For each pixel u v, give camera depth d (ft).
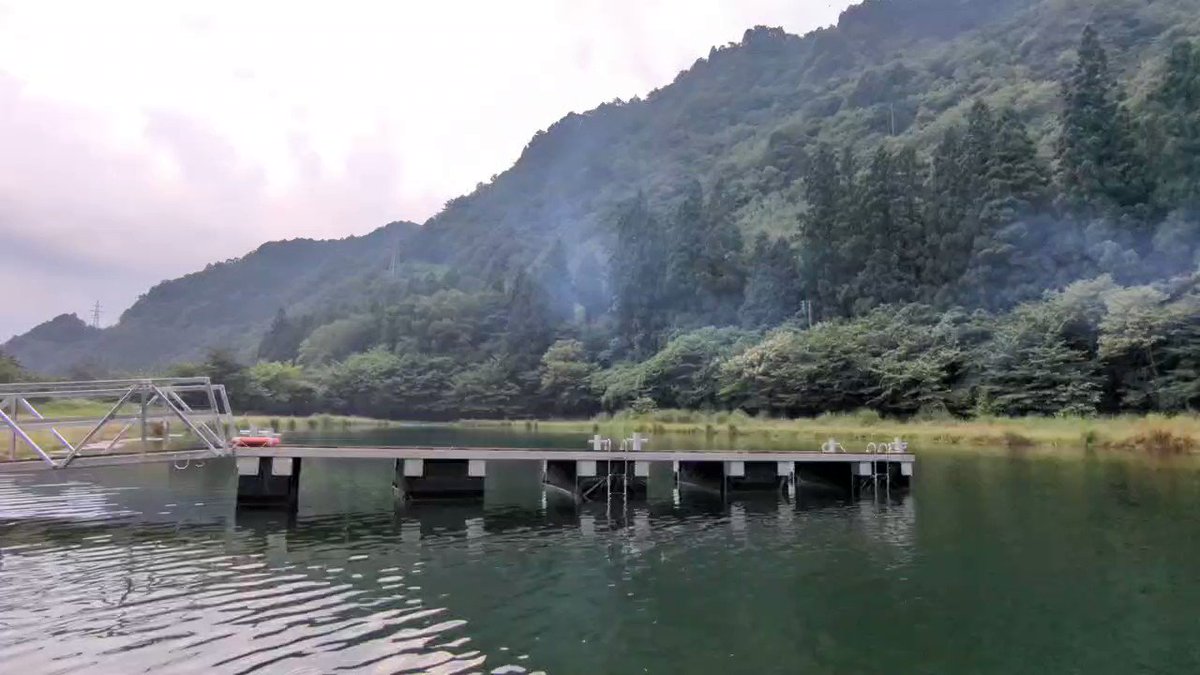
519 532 60.80
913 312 217.77
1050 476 91.30
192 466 104.68
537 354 337.93
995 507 70.18
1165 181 203.51
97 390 67.36
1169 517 63.05
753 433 196.65
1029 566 47.93
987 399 171.12
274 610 38.73
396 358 370.73
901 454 86.89
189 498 77.25
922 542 55.77
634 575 46.65
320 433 230.27
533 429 262.06
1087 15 431.43
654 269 329.11
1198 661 32.19
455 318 404.77
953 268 221.46
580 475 79.00
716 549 54.29
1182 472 92.02
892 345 202.90
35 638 34.24
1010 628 36.32
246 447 71.67
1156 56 296.51
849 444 149.59
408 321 426.92
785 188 442.91
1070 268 197.47
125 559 50.39
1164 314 148.66
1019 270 205.16
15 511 69.62
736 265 319.88
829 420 198.90
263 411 340.59
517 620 37.42
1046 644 34.22
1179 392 142.20
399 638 34.58
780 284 282.15
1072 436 134.21
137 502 74.74
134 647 33.06
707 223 336.08
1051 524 61.16
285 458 71.77
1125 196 207.72
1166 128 206.28
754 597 41.65
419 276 623.36
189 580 44.93
